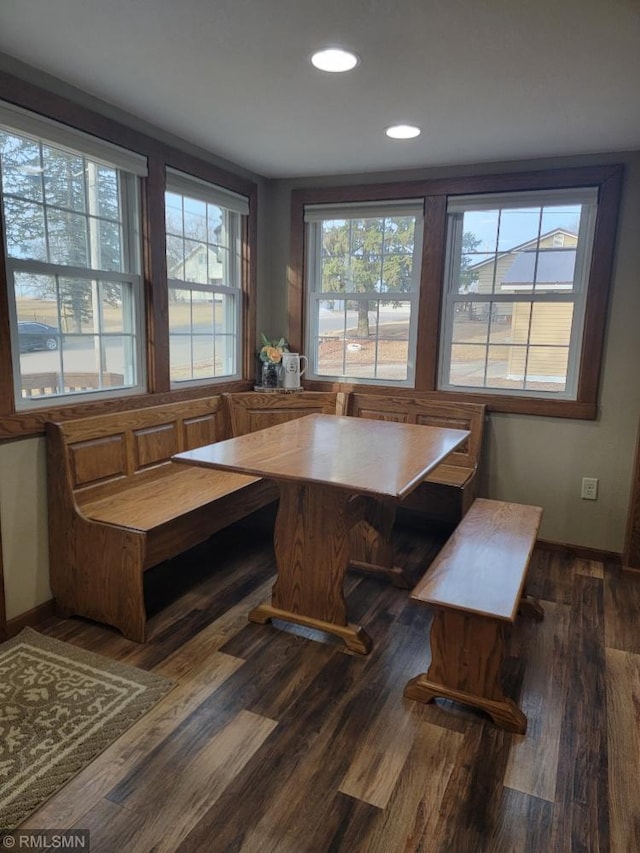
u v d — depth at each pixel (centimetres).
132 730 177
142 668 209
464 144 288
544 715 190
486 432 343
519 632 243
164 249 292
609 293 304
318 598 232
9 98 207
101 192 261
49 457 235
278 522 235
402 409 358
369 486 183
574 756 172
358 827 145
